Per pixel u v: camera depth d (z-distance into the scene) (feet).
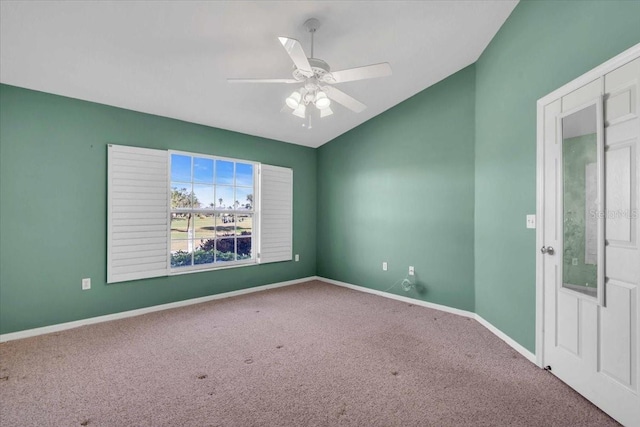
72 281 9.94
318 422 5.47
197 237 13.19
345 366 7.47
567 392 6.34
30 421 5.46
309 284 16.24
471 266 11.16
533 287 7.71
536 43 7.57
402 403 6.01
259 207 14.79
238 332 9.59
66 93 9.72
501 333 9.18
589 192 5.98
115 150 10.64
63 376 6.95
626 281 5.21
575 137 6.31
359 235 15.10
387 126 13.88
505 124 9.01
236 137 14.08
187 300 12.48
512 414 5.67
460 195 11.48
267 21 7.60
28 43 7.39
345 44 9.05
